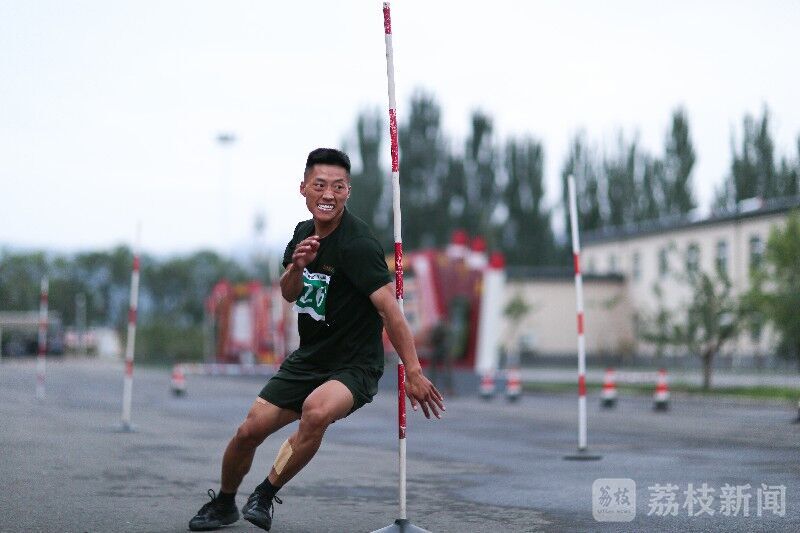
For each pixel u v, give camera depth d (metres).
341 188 5.66
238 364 52.75
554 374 48.50
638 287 61.38
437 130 84.75
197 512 6.96
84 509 7.22
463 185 84.38
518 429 16.38
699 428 16.53
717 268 31.98
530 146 84.19
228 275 99.94
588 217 79.62
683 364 53.41
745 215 51.28
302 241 5.57
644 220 74.00
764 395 27.97
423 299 36.03
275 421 5.89
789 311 29.14
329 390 5.60
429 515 7.25
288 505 7.77
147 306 105.00
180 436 13.88
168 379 40.91
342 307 5.73
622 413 21.45
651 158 76.06
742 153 61.88
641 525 6.79
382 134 84.44
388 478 9.59
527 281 61.81
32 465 9.86
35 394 25.67
